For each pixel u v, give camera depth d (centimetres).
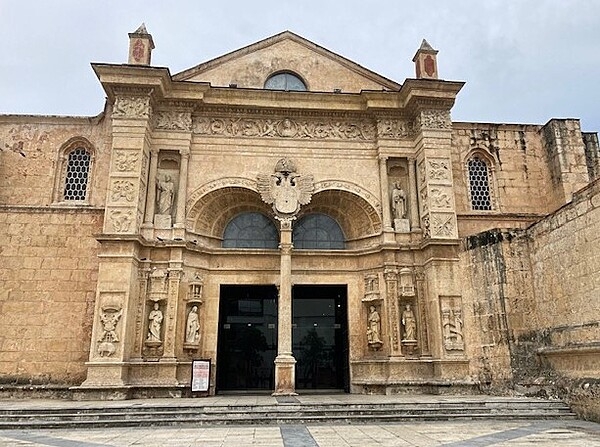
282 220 2166
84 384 1795
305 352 2262
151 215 2125
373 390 2014
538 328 1761
